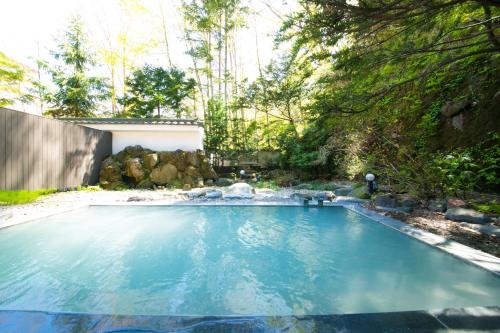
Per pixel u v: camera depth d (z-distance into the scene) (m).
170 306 2.02
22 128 6.03
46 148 6.77
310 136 4.34
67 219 4.79
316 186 9.02
